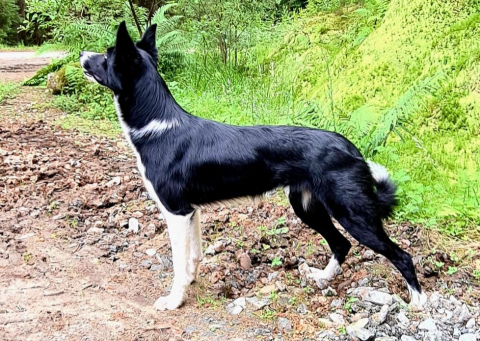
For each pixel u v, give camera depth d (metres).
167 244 1.59
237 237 1.62
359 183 1.21
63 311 1.22
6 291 1.30
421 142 1.92
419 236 1.56
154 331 1.16
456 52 2.18
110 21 3.89
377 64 2.47
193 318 1.22
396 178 1.72
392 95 2.28
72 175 2.14
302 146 1.22
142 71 1.24
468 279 1.36
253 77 3.54
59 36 4.16
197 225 1.35
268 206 1.84
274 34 4.08
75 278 1.39
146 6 4.61
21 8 10.19
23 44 8.96
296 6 5.20
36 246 1.55
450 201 1.68
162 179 1.22
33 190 1.97
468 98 1.98
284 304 1.27
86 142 2.65
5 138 2.66
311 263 1.48
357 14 3.71
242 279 1.40
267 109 2.76
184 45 3.79
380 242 1.22
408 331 1.16
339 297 1.31
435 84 1.94
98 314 1.22
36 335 1.13
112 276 1.41
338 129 2.13
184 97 3.21
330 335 1.14
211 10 3.69
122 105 1.25
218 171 1.22
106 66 1.26
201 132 1.24
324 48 3.24
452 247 1.50
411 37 2.42
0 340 1.10
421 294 1.24
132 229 1.68
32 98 3.56
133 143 1.25
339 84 2.62
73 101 3.36
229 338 1.14
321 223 1.39
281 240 1.60
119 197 1.92
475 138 1.90
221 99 3.09
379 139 1.91
